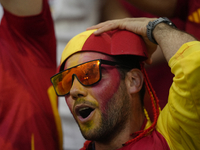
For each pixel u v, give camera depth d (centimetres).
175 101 337
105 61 379
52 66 563
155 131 384
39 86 527
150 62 443
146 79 420
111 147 386
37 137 496
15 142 477
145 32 398
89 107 372
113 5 910
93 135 364
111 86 376
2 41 532
